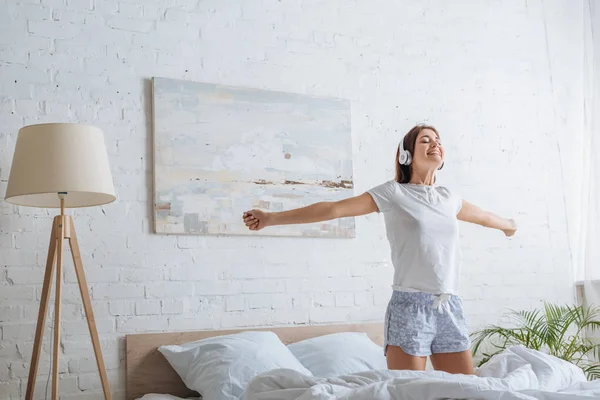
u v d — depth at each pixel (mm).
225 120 3791
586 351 4027
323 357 3385
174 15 3789
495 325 4316
